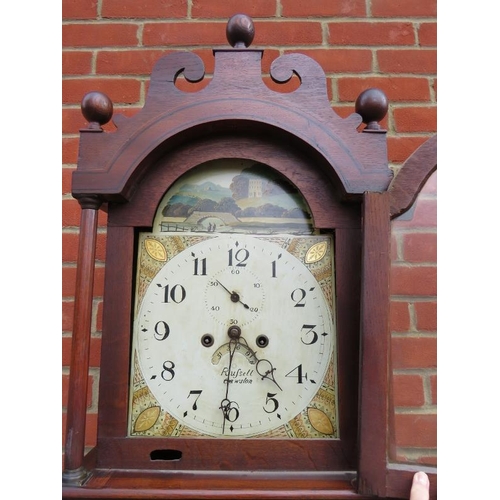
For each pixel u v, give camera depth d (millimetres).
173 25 1057
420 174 724
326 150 730
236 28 760
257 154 766
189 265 754
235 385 725
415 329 735
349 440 705
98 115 742
